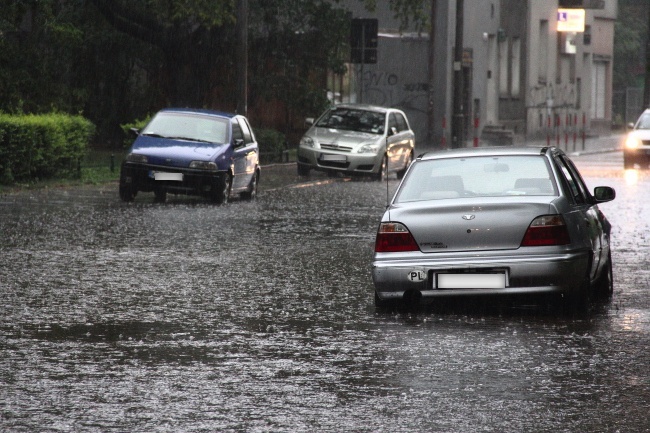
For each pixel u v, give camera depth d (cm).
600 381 2028
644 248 3984
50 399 1892
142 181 5594
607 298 2970
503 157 2858
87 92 8506
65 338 2400
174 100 9156
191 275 3322
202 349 2305
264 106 10838
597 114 18125
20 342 2353
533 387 1983
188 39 8988
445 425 1734
